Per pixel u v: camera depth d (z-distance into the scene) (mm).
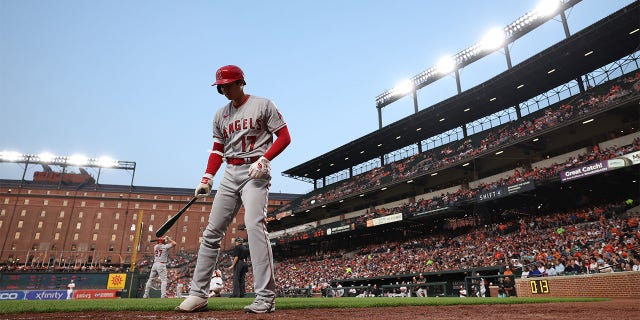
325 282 35406
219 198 3387
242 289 10117
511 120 38438
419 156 45781
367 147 49719
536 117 35438
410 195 42875
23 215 79125
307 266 45062
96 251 76250
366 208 47219
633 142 25141
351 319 2684
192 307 3281
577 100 32438
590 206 28719
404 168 44781
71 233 80000
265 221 3270
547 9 34906
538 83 34875
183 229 84188
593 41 28938
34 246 77500
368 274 33062
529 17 36188
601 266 17984
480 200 30484
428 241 35562
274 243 51781
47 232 79000
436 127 43969
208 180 3510
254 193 3227
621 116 28547
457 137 43594
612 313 3270
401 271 30562
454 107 39062
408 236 40688
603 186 28500
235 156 3396
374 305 4652
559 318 2697
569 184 27891
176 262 64438
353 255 42094
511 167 34750
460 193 34938
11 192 79750
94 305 3883
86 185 85875
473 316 3027
